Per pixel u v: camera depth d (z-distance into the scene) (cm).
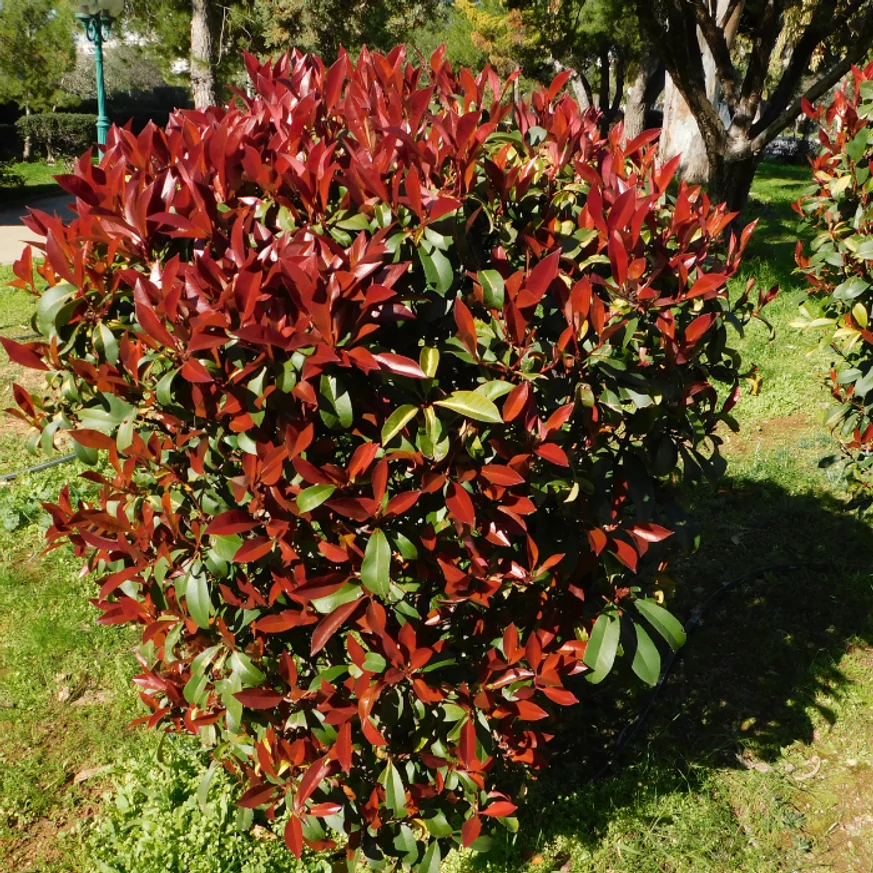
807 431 571
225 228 207
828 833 287
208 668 238
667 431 250
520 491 218
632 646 244
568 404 205
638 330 236
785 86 905
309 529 207
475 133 213
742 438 568
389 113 226
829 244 388
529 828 284
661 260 239
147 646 262
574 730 328
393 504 192
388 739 231
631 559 226
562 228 228
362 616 204
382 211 203
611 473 242
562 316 229
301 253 193
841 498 486
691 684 354
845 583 412
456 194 211
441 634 234
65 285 210
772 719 335
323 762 218
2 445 562
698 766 309
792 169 2327
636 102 2450
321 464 211
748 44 1802
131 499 227
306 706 227
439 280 197
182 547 216
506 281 198
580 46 2038
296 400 196
